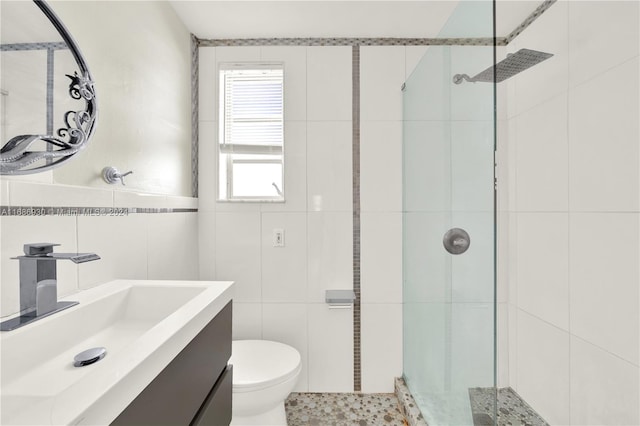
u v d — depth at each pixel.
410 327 1.82
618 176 1.24
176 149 1.70
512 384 1.92
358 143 1.95
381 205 1.96
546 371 1.64
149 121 1.43
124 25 1.24
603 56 1.30
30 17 0.81
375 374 1.96
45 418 0.41
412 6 1.67
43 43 0.85
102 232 1.10
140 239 1.33
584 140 1.40
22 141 0.78
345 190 1.95
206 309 0.89
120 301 1.02
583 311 1.41
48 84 0.86
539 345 1.70
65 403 0.44
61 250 0.92
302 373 1.95
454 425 1.28
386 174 1.96
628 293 1.20
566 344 1.51
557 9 1.54
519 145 1.86
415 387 1.74
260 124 2.03
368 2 1.64
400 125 1.95
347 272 1.95
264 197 2.02
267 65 1.96
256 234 1.95
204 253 1.96
